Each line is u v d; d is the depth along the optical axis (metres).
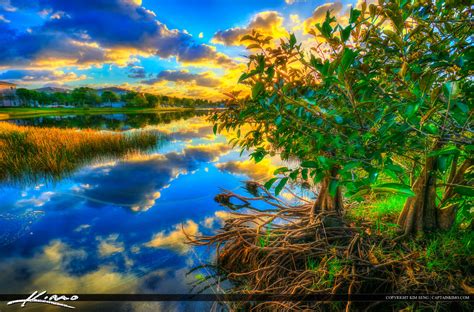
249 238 3.97
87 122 37.75
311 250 3.30
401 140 1.58
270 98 1.82
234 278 3.54
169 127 28.50
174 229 5.19
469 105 1.36
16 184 8.22
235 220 4.62
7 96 102.19
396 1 1.62
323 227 3.53
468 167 2.50
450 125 1.45
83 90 119.12
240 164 10.26
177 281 3.60
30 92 106.00
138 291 3.43
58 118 49.41
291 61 1.97
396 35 1.67
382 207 3.84
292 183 7.48
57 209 6.29
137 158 11.77
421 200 2.87
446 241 2.63
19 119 42.62
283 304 2.71
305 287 2.79
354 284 2.62
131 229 5.24
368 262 2.75
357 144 1.56
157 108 123.50
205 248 4.33
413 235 2.95
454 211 2.82
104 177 8.91
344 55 1.26
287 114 1.94
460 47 1.79
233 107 2.64
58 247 4.62
